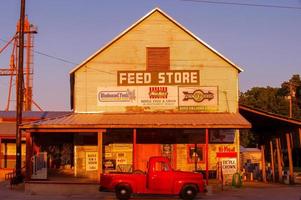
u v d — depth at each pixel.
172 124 28.89
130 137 32.81
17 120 31.80
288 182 33.38
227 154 30.56
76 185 27.78
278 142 36.22
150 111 32.41
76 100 32.53
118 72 32.66
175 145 32.72
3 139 40.50
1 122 42.84
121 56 32.72
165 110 32.38
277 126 35.41
